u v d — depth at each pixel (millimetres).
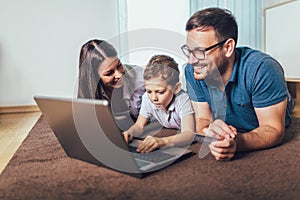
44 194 587
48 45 2293
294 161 730
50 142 997
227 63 870
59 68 2326
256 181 617
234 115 987
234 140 734
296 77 1646
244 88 882
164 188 596
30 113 2148
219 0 2307
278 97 838
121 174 670
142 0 2221
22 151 884
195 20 825
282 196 550
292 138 948
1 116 2000
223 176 646
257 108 870
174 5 2262
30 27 2252
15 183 642
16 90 2273
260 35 2367
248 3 2336
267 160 739
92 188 606
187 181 625
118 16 2221
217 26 814
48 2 2258
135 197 562
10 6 2209
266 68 836
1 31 2215
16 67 2262
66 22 2297
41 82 2309
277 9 1762
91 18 2322
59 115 697
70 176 670
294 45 1643
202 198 551
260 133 815
